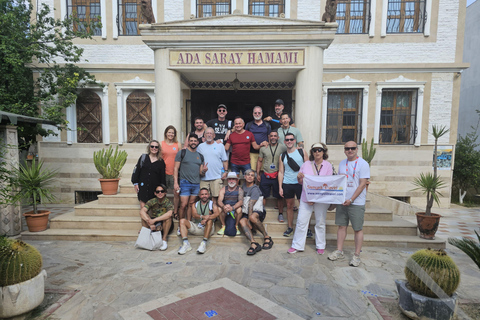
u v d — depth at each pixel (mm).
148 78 10281
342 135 10414
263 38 6348
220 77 8031
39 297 3305
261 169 6277
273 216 6289
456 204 11117
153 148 5508
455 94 9953
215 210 5418
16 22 7980
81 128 9695
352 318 3285
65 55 9672
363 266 4688
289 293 3814
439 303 3008
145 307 3438
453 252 5457
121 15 10328
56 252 5242
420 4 9992
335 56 10195
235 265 4672
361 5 10109
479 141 13867
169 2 10195
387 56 10109
